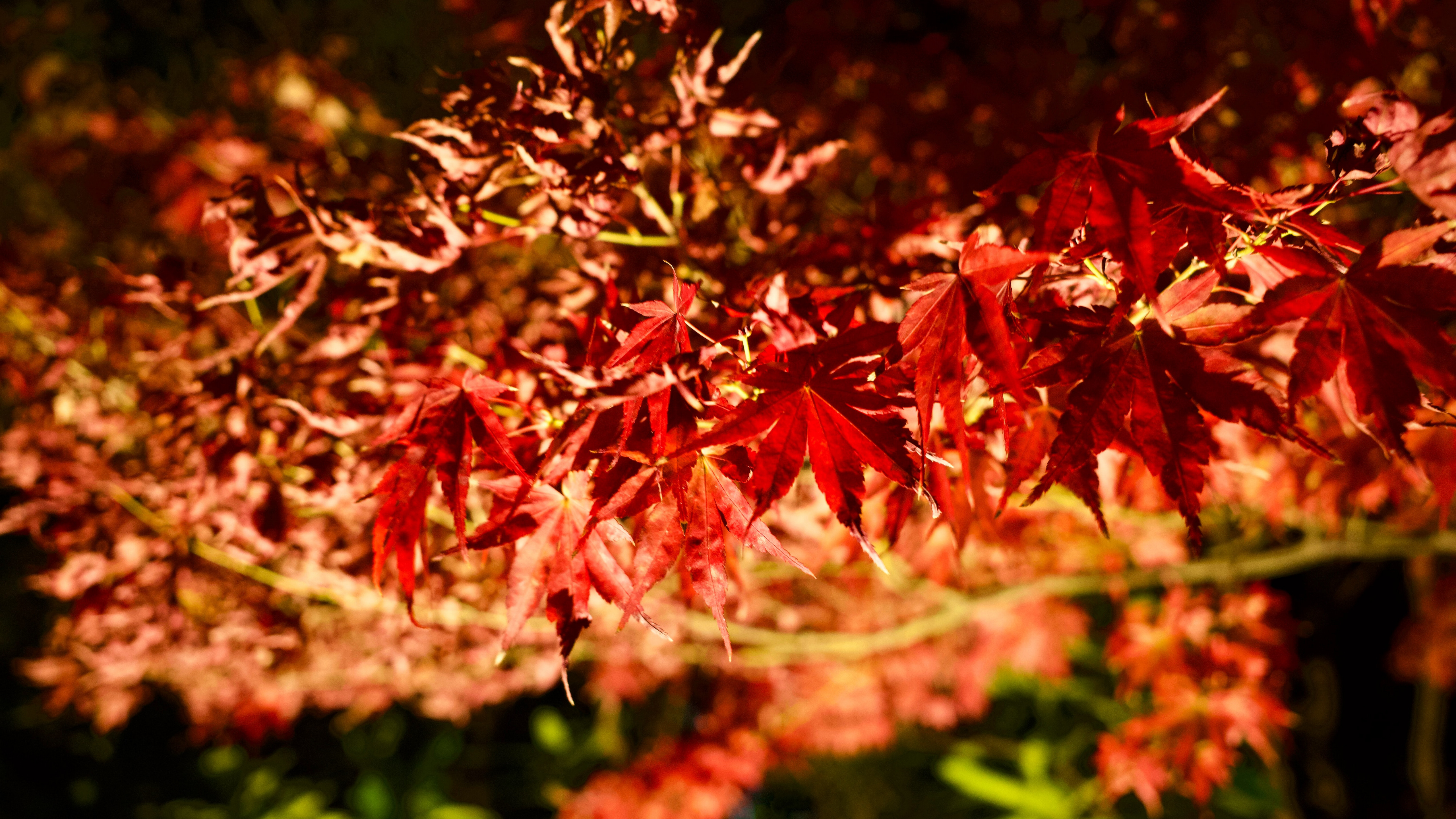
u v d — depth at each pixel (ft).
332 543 2.05
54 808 5.20
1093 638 4.47
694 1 1.78
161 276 1.91
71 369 2.27
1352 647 5.13
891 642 2.98
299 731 5.52
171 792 5.43
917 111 2.65
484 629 2.25
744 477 1.37
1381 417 1.29
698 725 3.40
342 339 1.84
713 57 1.75
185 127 3.62
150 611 2.04
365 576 2.02
